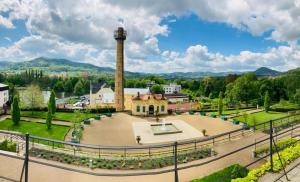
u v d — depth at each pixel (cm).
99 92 11719
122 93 9394
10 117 6988
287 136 2255
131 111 9050
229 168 1551
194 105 10844
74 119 6291
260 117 7744
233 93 11088
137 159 2917
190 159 2684
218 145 2961
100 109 8706
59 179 2155
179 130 6050
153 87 17950
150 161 2797
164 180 2245
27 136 854
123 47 9362
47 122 5922
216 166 2195
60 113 7850
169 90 19200
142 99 8600
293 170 1343
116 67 9356
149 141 5191
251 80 11981
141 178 2303
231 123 6838
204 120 7312
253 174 1298
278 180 1234
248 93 10894
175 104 11150
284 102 10300
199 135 5703
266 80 11719
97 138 5306
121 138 5384
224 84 16162
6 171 2052
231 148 2670
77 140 4772
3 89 9212
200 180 1509
